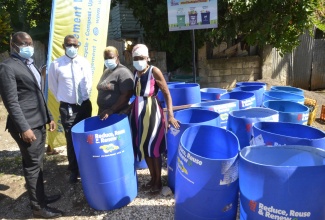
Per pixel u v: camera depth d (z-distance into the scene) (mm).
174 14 5379
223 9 7637
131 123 3197
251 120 2941
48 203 3268
